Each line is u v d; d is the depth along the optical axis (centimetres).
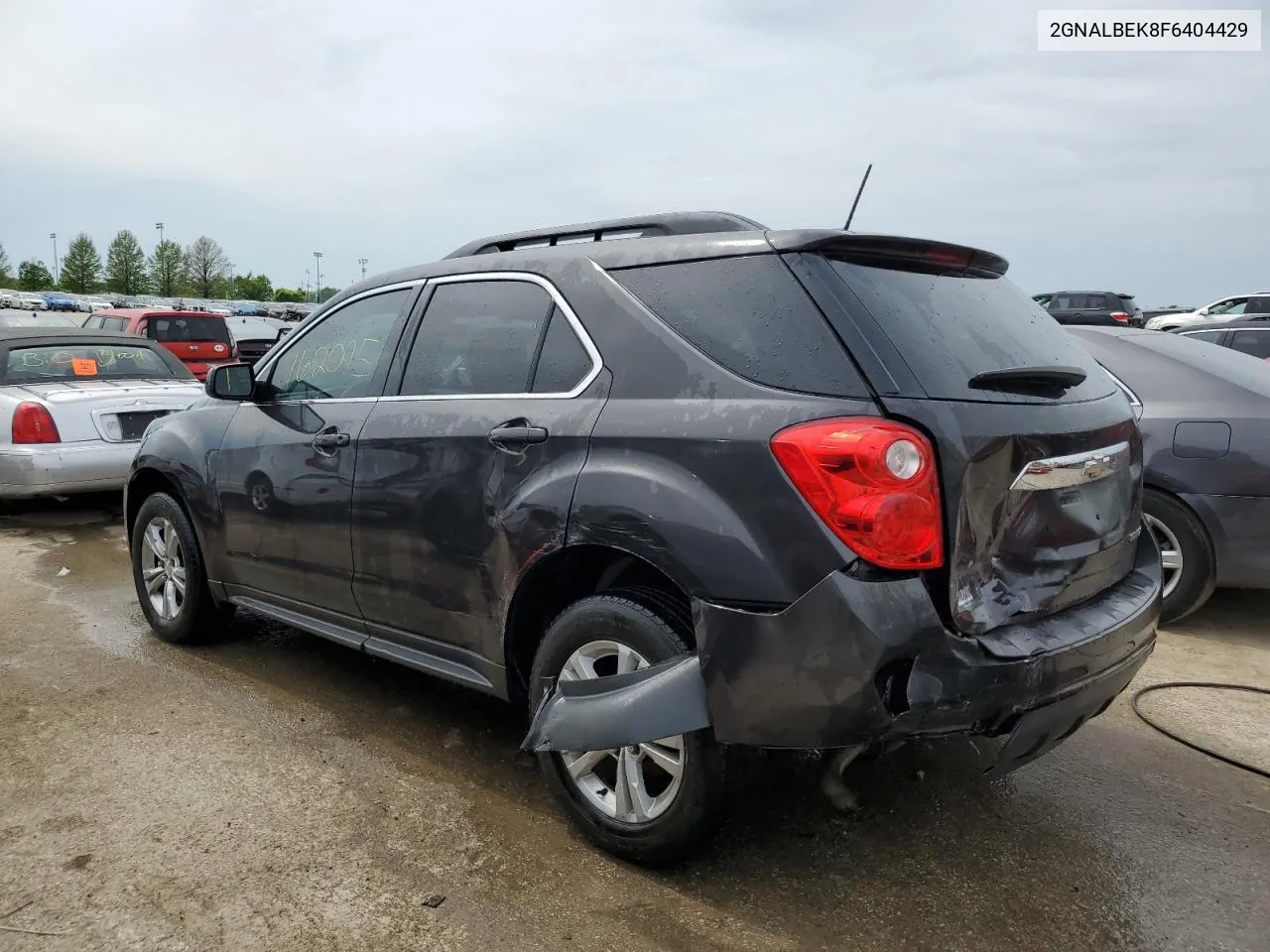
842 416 236
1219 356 505
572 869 283
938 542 234
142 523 482
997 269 317
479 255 351
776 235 267
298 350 412
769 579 239
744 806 317
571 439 284
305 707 400
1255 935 254
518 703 317
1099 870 284
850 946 249
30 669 442
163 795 322
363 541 354
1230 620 521
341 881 275
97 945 246
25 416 708
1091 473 276
